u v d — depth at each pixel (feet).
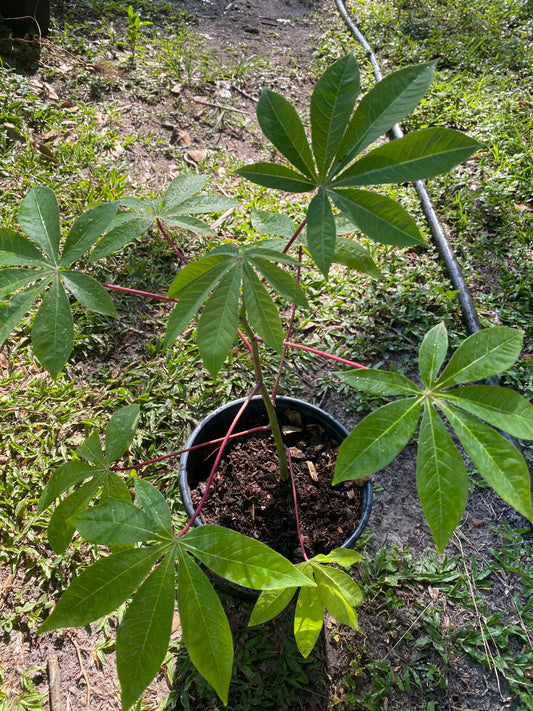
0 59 11.43
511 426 3.35
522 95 13.01
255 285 3.64
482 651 5.96
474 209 10.40
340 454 3.41
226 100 12.80
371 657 5.90
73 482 4.31
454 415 3.53
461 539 6.82
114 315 3.97
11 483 6.77
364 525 5.54
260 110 3.87
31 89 11.24
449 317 8.84
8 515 6.52
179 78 12.79
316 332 8.77
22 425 7.23
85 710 5.48
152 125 11.71
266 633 5.94
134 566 3.42
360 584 6.32
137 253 9.30
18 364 7.84
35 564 6.24
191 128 11.87
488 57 14.44
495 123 11.99
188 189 5.32
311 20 16.28
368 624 6.09
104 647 5.82
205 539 3.47
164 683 5.66
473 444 3.41
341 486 6.03
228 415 6.31
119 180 10.09
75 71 12.20
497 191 10.55
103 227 4.20
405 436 3.47
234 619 6.02
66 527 4.32
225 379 7.99
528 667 5.87
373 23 15.48
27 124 10.80
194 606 3.34
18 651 5.75
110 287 4.40
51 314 3.96
